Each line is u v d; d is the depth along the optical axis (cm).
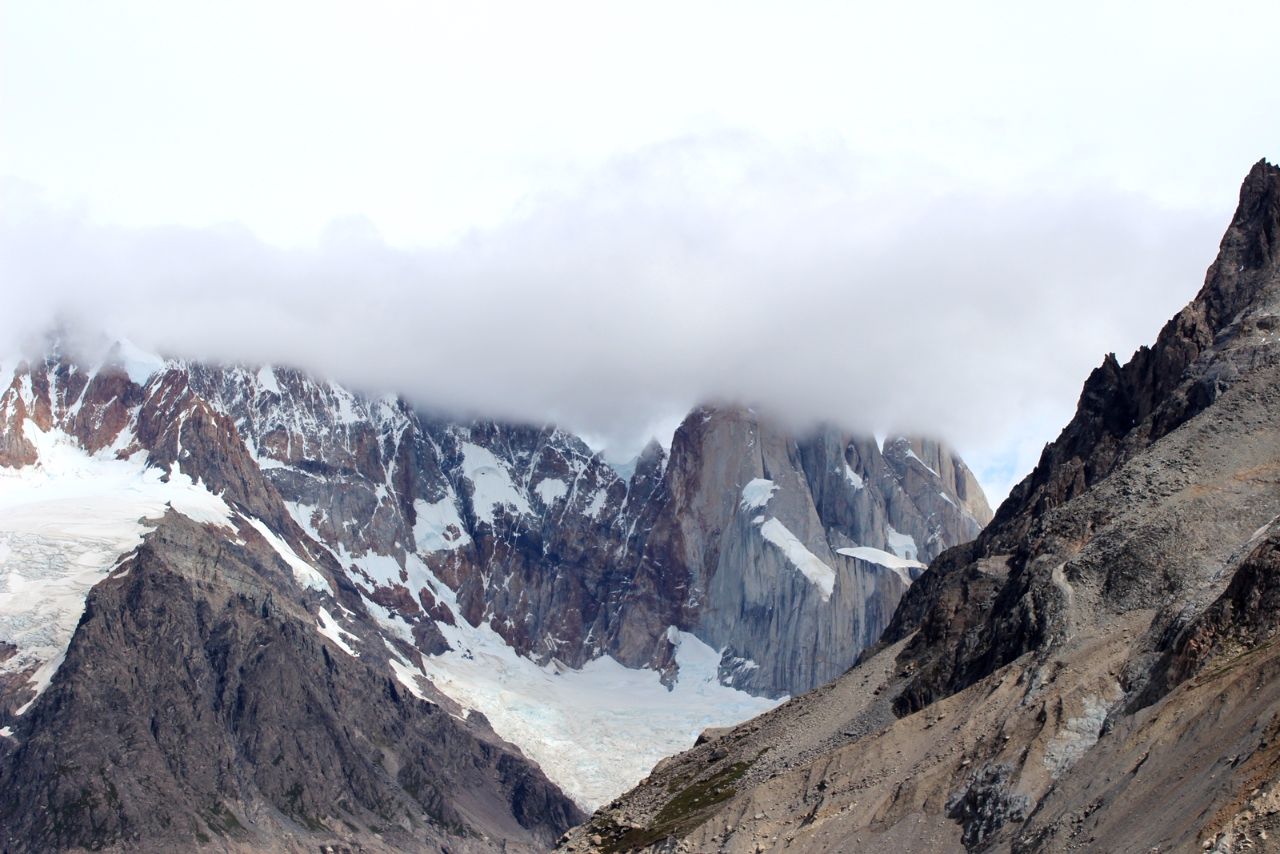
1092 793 15075
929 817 17275
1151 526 19038
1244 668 14775
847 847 17688
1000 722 17600
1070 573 19288
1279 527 16975
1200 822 12900
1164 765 14512
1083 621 18588
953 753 17925
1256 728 13662
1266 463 19575
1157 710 15375
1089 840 14450
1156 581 18525
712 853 19700
